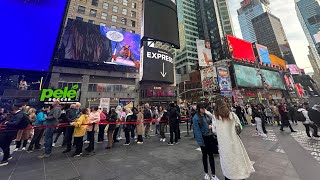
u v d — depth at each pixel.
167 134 10.68
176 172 4.15
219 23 76.94
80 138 5.98
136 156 5.67
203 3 84.56
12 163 5.05
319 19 98.69
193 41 79.69
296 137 8.20
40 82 26.16
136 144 7.72
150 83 32.31
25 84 24.75
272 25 129.50
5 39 19.00
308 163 4.46
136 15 36.62
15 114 5.61
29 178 3.91
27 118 5.72
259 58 53.06
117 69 29.53
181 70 76.56
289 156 5.18
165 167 4.53
